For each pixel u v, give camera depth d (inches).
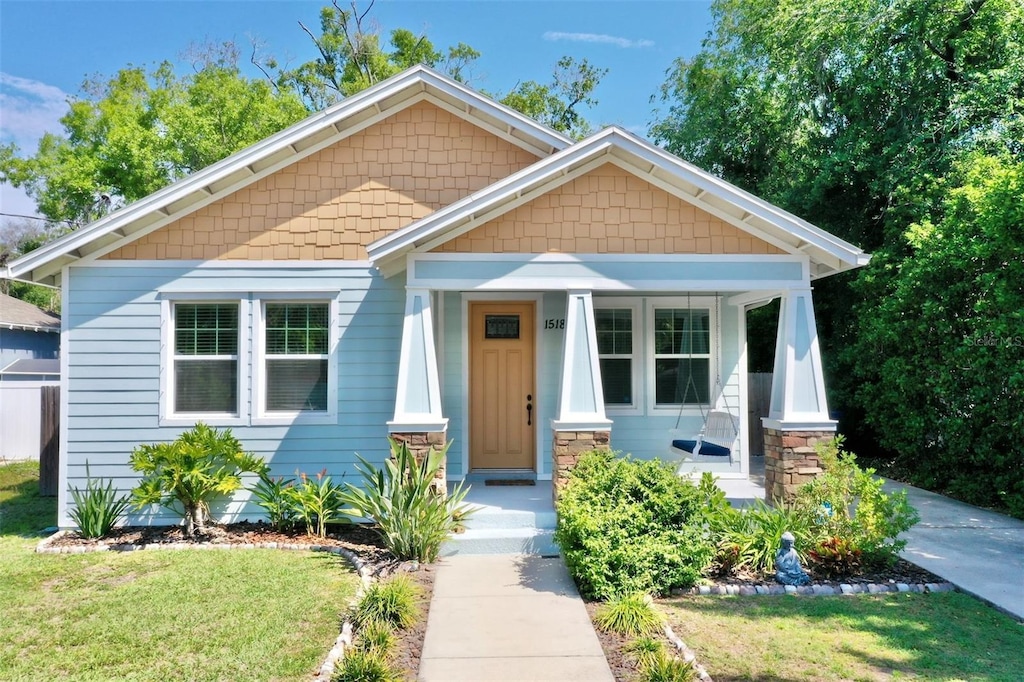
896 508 246.5
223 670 169.9
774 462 305.1
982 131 438.9
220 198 331.6
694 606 215.2
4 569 256.2
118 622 201.6
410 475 276.4
